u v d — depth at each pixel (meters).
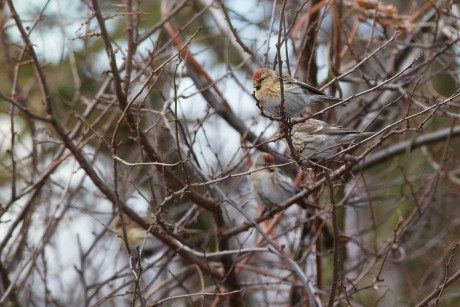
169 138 13.21
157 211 9.59
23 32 9.60
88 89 15.27
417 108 12.95
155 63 12.86
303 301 11.97
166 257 13.03
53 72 14.42
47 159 14.31
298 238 13.70
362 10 12.46
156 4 17.28
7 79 15.79
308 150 10.79
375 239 12.31
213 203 10.94
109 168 14.69
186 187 9.28
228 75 11.99
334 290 9.23
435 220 16.81
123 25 15.81
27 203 11.67
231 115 12.79
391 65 13.26
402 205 16.31
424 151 14.43
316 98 10.16
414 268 16.31
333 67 12.20
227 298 12.21
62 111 14.23
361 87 14.80
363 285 14.99
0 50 13.22
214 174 12.44
